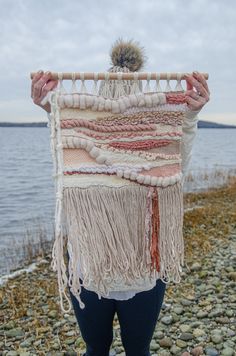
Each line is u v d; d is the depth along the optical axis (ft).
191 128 7.32
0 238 35.96
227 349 13.65
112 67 7.73
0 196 62.18
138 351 7.73
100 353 7.86
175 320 16.08
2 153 171.42
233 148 222.48
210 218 36.17
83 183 6.60
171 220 7.02
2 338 15.89
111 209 6.64
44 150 195.52
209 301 17.65
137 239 6.84
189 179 66.54
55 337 15.58
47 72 6.71
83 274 6.50
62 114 6.73
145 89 6.93
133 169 6.76
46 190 68.23
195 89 7.04
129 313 7.32
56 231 6.42
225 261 23.53
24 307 18.90
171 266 7.03
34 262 28.68
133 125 6.89
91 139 6.75
